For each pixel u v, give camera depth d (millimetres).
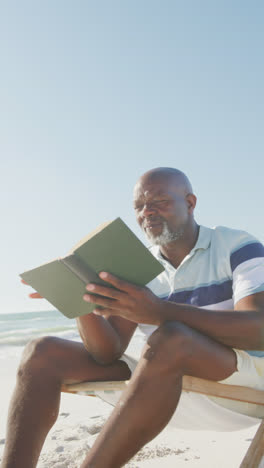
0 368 8320
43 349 2111
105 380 2262
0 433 3678
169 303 1835
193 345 1736
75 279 1736
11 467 1844
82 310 1914
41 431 1973
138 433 1633
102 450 1610
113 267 1725
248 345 1878
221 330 1833
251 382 1936
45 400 2029
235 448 2904
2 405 4883
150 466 2551
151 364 1678
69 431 3590
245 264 2119
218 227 2383
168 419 1676
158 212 2355
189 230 2400
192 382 1807
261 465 1713
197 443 3041
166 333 1731
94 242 1658
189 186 2455
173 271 2387
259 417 2010
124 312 1817
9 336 15859
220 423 2189
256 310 1920
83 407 4617
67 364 2146
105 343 2191
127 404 1646
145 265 1732
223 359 1818
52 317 26203
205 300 2271
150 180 2389
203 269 2311
